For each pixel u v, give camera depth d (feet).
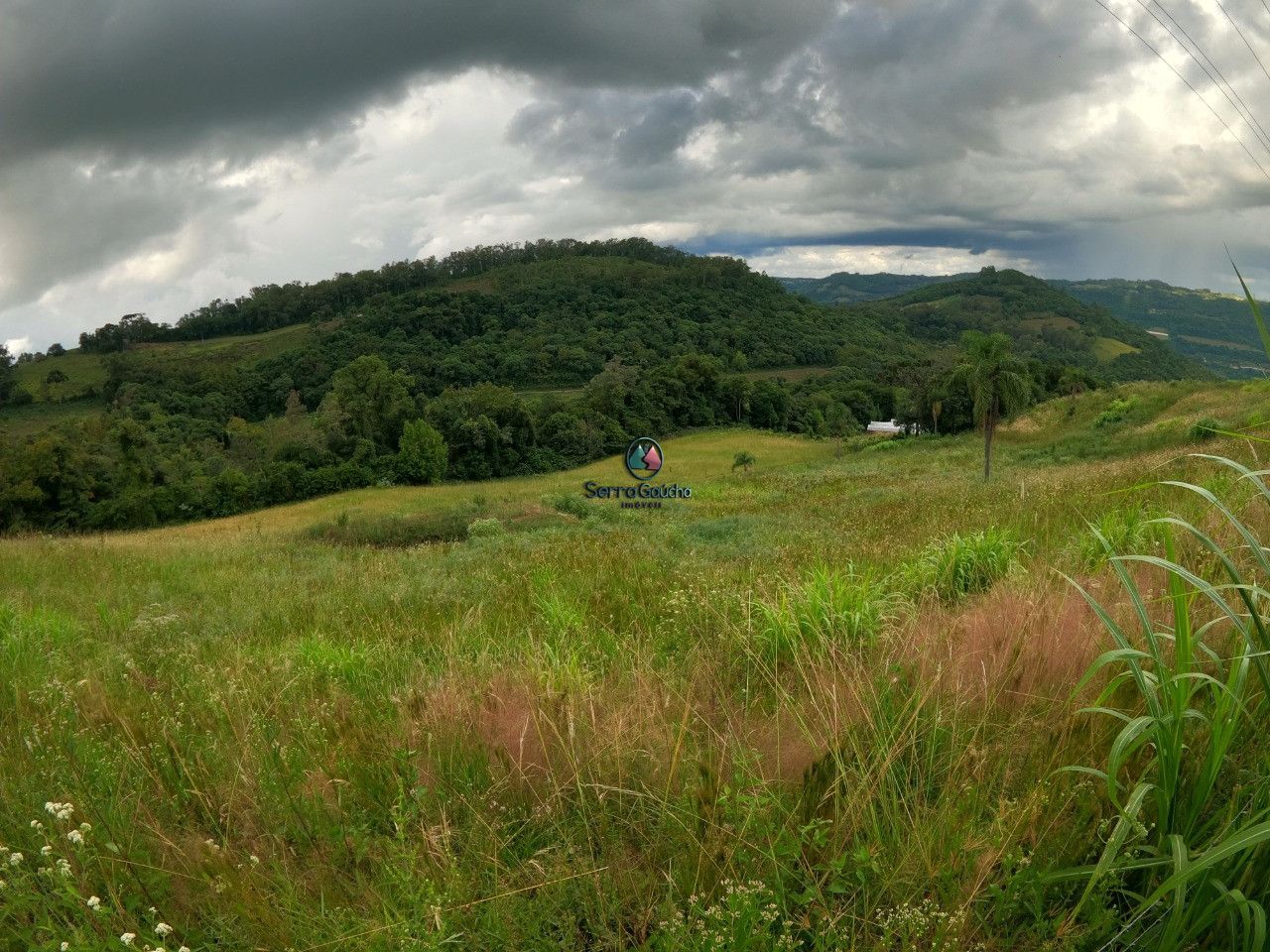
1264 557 5.08
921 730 7.81
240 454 262.67
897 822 6.25
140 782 8.27
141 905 6.21
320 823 7.29
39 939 5.76
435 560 42.68
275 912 5.90
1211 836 5.78
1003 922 5.53
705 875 6.09
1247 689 7.03
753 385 319.88
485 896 5.99
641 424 272.92
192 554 50.52
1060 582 12.94
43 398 439.22
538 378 480.64
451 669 12.28
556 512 83.51
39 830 7.06
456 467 231.91
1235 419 89.20
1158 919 5.25
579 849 6.60
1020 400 90.63
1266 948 4.90
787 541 33.73
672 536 42.19
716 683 10.73
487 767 8.16
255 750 9.04
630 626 16.57
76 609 28.32
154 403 379.14
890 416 344.69
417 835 7.02
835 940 5.24
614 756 7.90
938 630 11.21
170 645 19.76
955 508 33.60
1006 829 6.04
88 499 206.08
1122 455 111.04
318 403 429.38
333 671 14.58
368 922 5.62
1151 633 5.73
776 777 7.32
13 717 11.74
